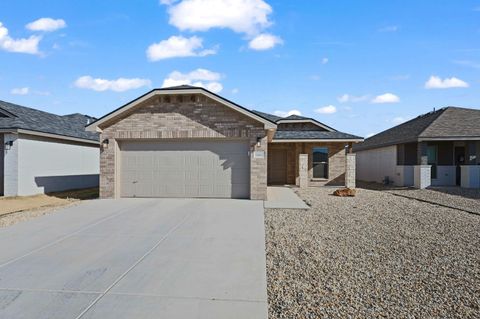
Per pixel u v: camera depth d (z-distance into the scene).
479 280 5.25
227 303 4.52
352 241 7.57
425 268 5.80
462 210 11.83
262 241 7.57
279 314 4.21
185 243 7.43
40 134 16.95
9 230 8.70
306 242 7.48
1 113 17.75
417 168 19.97
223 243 7.43
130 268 5.86
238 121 13.55
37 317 4.12
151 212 10.95
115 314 4.21
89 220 9.83
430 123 21.02
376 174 26.27
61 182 19.05
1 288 5.00
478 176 19.50
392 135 25.06
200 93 13.39
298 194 16.70
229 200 13.39
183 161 14.00
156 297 4.70
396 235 8.14
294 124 22.78
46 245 7.31
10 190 16.06
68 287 5.03
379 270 5.71
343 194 16.09
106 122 13.84
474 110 22.64
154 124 13.77
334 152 21.48
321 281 5.25
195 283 5.19
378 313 4.18
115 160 13.88
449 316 4.11
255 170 13.50
